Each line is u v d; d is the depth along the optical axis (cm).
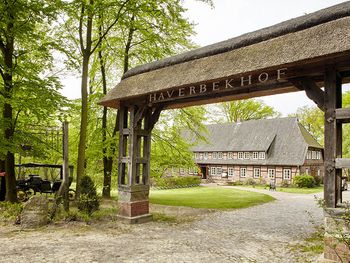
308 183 3422
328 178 641
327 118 662
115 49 1645
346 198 2081
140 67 1207
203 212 1355
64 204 1105
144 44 1677
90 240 824
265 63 754
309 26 780
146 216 1112
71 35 1523
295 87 801
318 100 692
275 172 3831
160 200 1773
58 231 911
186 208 1457
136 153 1116
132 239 849
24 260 648
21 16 1252
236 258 693
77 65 1419
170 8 1408
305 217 1280
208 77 869
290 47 748
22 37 1267
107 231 935
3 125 1209
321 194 2627
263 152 3969
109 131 1784
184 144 1720
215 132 4753
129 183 1087
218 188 2975
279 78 744
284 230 1002
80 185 1141
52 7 1210
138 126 1159
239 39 932
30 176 1745
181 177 3438
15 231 892
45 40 1503
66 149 1119
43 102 1230
